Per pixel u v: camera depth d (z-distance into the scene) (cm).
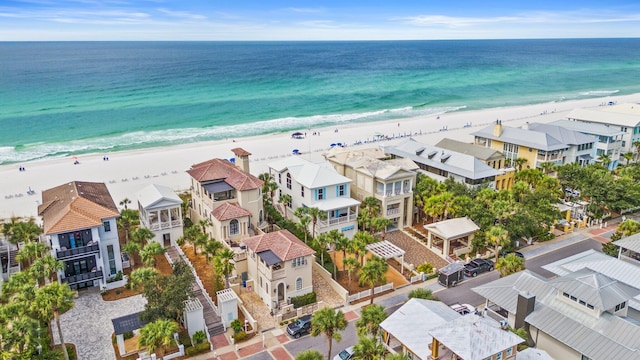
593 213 7288
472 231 6028
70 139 12412
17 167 9706
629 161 9769
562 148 8781
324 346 4331
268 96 19612
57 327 4178
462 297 5147
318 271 5603
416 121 14875
